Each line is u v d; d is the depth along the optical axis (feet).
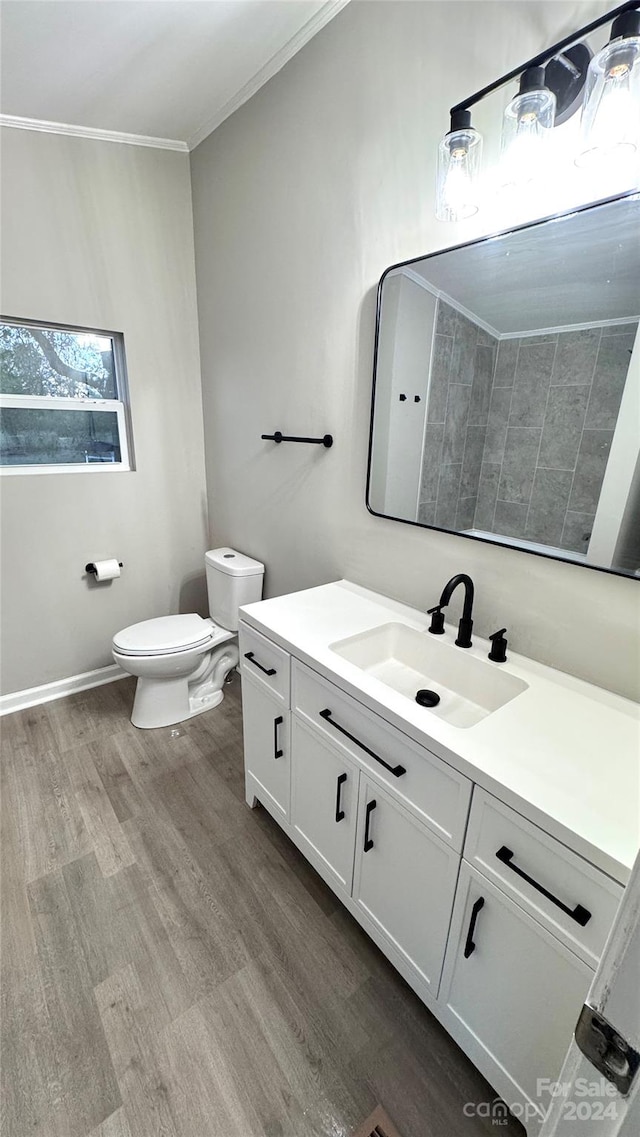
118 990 4.03
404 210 4.41
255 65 5.47
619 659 3.58
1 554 7.21
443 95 3.92
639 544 3.32
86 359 7.50
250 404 7.19
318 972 4.20
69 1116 3.31
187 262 7.86
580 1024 1.30
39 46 4.96
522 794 2.64
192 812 5.85
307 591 5.59
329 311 5.45
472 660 4.14
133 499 8.25
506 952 2.94
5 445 7.08
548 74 3.23
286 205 5.72
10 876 4.99
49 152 6.35
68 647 8.16
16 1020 3.82
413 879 3.55
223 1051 3.66
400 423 4.81
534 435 3.78
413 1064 3.61
